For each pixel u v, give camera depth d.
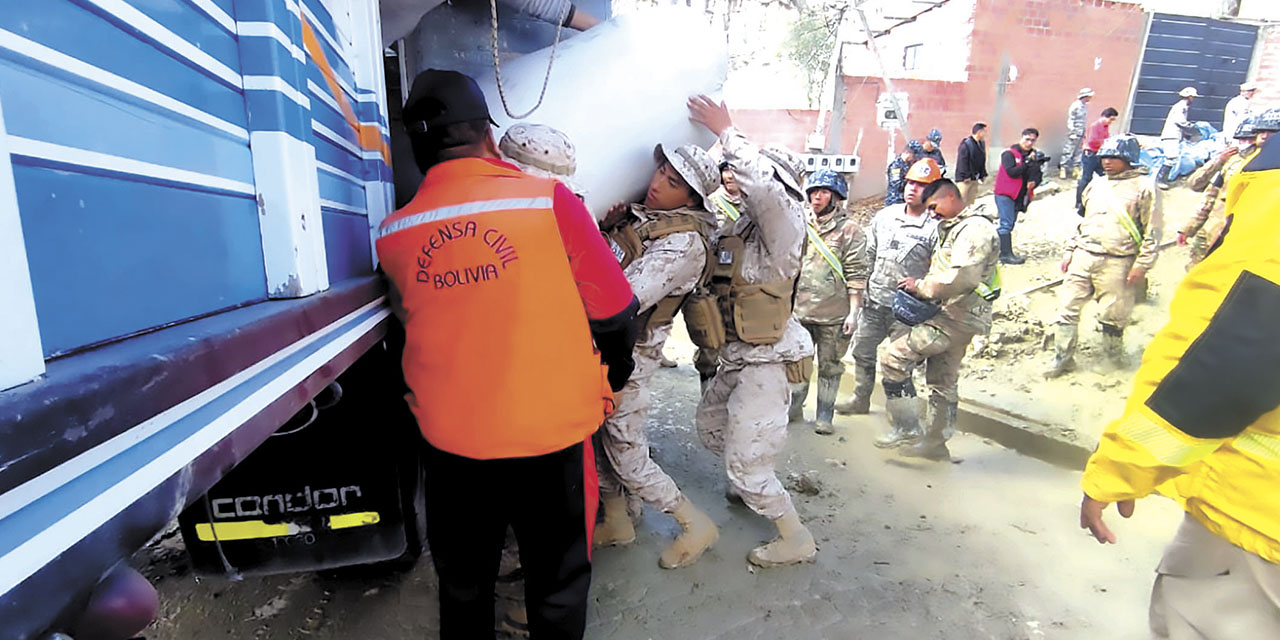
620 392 2.51
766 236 2.48
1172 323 1.25
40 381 0.50
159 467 0.59
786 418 2.68
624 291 1.66
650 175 2.49
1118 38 9.88
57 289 0.59
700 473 3.75
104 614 0.58
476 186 1.54
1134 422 1.30
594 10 3.07
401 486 1.94
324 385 1.11
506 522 1.76
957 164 9.12
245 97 1.03
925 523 3.15
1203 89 9.71
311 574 2.63
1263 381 1.11
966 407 4.63
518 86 2.32
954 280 3.52
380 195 1.77
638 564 2.80
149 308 0.75
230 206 0.97
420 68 2.62
